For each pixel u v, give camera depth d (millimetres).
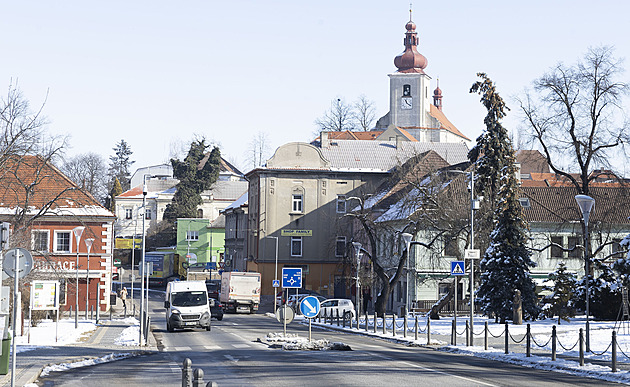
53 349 28734
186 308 45031
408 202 60062
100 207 70625
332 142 100438
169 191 147125
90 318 59594
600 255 70875
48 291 32438
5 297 17672
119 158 193375
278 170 93688
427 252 70938
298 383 18984
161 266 123312
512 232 50000
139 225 145125
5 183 56906
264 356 27734
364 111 130125
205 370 22375
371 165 97750
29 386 17797
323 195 94562
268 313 75000
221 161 158625
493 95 53531
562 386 19094
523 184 87938
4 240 18000
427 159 85188
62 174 70812
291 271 38094
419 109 149250
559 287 52688
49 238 69062
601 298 49500
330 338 39719
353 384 18781
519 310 46812
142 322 33688
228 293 73500
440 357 28297
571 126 53750
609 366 23953
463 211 56000
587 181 54531
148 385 18641
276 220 93875
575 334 37906
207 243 130750
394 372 21766
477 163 54469
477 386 18500
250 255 98250
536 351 30062
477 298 50969
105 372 21906
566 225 67062
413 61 149750
